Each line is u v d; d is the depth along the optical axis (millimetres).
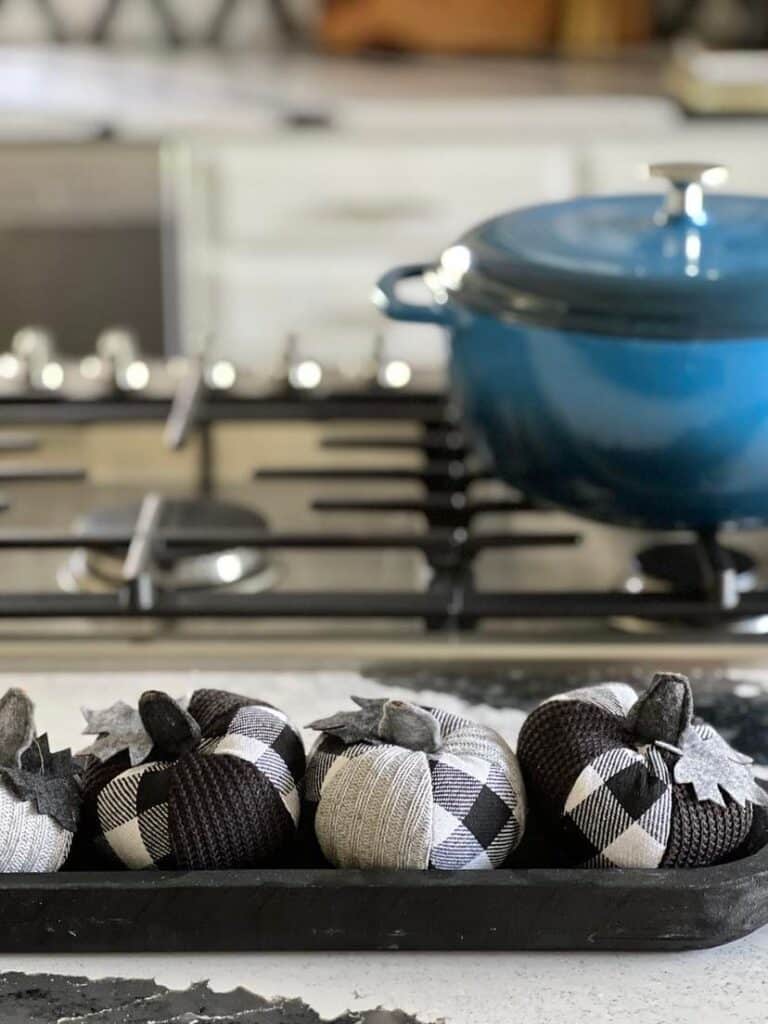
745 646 784
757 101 2246
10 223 2223
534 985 541
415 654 774
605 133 2252
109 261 2254
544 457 827
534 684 742
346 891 545
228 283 2275
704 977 544
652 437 786
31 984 542
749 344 753
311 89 2393
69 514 983
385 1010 530
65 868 575
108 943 553
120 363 1097
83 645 788
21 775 559
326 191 2256
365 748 567
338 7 2660
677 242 804
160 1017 528
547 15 2639
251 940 553
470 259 833
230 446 1077
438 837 548
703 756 568
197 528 911
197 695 604
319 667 757
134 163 2213
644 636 802
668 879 542
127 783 565
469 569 856
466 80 2459
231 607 811
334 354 2312
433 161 2256
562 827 563
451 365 881
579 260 797
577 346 771
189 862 556
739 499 815
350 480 1051
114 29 2715
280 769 569
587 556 945
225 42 2730
